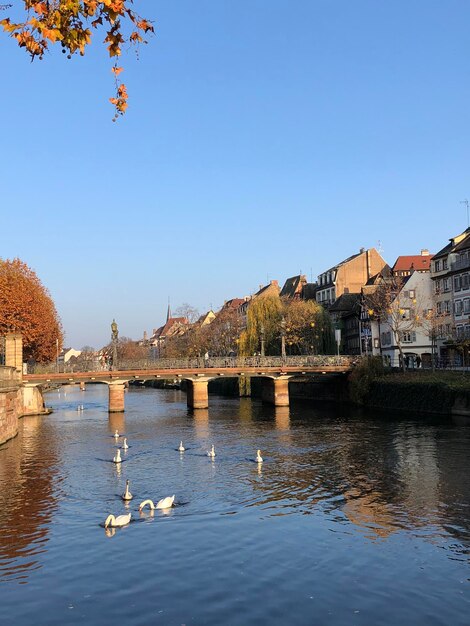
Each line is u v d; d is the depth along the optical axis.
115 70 8.77
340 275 114.44
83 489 27.84
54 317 87.69
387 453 36.34
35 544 19.52
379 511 22.95
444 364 76.94
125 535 20.31
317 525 21.19
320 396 87.38
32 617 14.10
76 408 83.00
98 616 14.06
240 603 14.62
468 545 18.78
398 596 14.94
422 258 100.12
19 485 28.94
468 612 14.00
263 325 87.00
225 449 39.88
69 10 7.98
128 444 43.41
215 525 21.34
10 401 47.53
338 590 15.34
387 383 66.31
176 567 17.16
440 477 28.86
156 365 73.19
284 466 33.00
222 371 72.69
